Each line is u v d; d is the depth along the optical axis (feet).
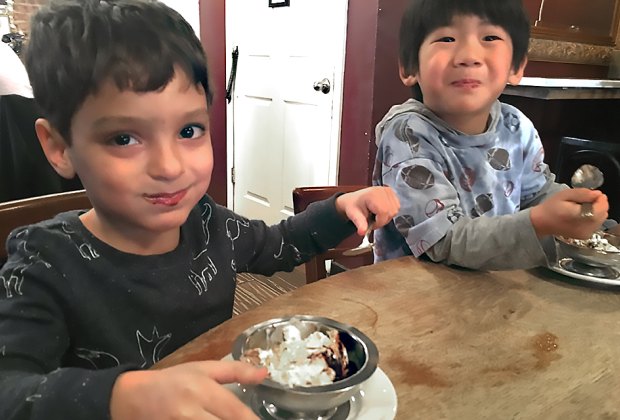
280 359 1.71
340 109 8.21
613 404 1.72
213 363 1.37
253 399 1.66
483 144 3.79
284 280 8.88
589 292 2.63
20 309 1.97
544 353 2.02
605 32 11.07
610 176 8.32
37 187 5.86
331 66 8.27
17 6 10.77
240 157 11.02
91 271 2.24
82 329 2.21
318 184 8.98
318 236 3.03
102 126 1.88
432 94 3.61
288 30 9.11
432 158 3.51
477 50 3.40
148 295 2.37
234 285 2.82
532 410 1.67
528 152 4.17
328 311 2.26
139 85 1.86
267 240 3.06
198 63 2.05
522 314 2.35
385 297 2.44
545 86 7.57
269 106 9.90
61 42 1.92
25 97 5.65
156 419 1.26
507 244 2.74
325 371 1.66
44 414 1.39
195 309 2.55
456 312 2.33
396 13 7.38
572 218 2.64
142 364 2.36
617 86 8.27
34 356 1.88
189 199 2.06
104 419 1.34
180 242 2.58
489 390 1.77
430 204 3.15
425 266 2.88
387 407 1.60
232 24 10.50
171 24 2.07
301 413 1.57
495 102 4.02
